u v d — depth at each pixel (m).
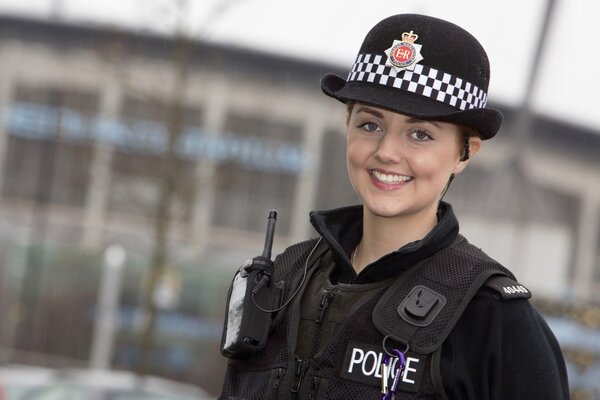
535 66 27.77
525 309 3.25
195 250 31.59
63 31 33.41
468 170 27.72
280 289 3.52
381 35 3.38
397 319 3.23
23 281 31.31
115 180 20.22
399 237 3.45
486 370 3.20
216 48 24.94
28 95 35.16
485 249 27.44
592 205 36.69
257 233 37.03
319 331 3.38
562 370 3.33
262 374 3.43
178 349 29.55
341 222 3.62
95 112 20.72
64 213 33.97
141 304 28.55
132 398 11.59
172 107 18.28
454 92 3.31
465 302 3.21
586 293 36.25
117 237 32.66
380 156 3.34
